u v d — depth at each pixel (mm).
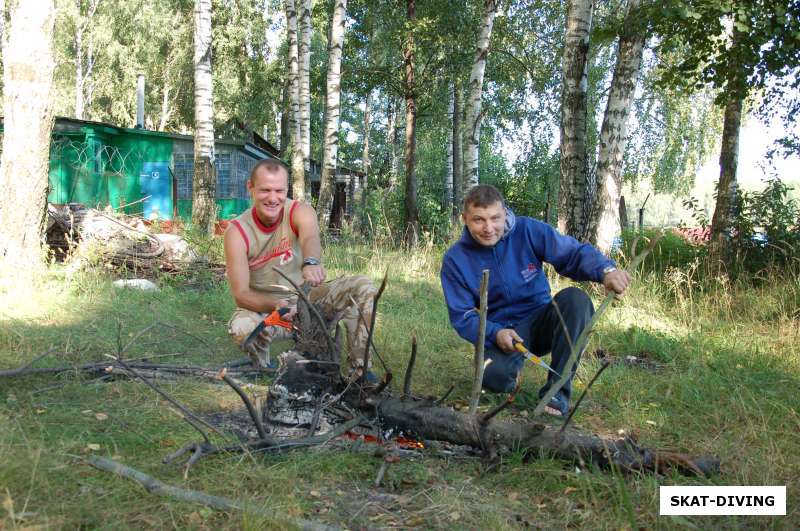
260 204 3902
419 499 2564
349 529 2291
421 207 21625
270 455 2836
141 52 32844
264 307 3971
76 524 2172
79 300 6129
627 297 7625
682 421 3684
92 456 2588
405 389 3193
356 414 3180
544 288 3936
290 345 5121
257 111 30297
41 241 7625
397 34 19953
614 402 4027
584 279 3684
